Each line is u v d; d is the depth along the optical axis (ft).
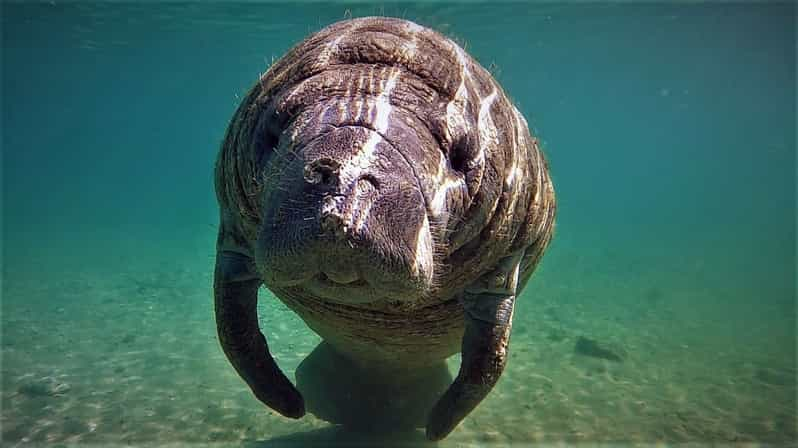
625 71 165.58
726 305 42.14
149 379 23.41
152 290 41.24
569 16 90.58
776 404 22.44
